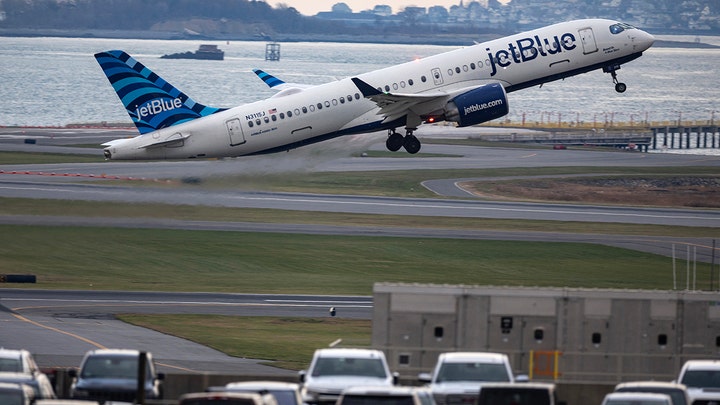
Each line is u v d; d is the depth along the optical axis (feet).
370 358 439.63
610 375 530.68
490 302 529.45
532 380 517.55
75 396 424.87
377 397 367.04
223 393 360.48
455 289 529.86
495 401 387.34
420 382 491.31
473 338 529.04
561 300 531.50
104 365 435.53
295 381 481.46
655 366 532.73
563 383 469.16
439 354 528.63
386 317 528.63
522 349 530.68
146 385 428.15
